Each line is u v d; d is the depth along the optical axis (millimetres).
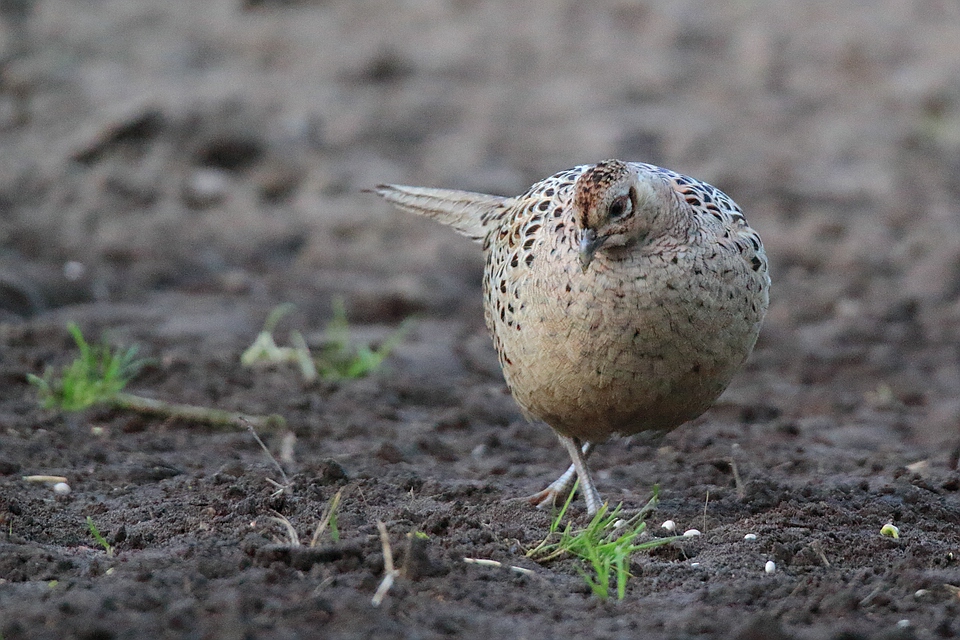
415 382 12484
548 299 8062
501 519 8562
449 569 7090
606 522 7922
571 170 9055
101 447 10039
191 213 18156
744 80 24641
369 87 23672
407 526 7820
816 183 20281
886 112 23281
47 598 6398
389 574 6750
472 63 25062
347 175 19656
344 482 9102
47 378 11531
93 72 22906
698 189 8492
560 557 7609
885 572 7352
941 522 8688
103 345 12648
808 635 6207
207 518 8219
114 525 8227
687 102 23547
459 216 10391
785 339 14852
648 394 8203
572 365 8133
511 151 20969
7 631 5871
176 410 10961
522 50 25797
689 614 6500
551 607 6734
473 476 9828
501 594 6844
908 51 25797
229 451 10141
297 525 7930
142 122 19953
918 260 17422
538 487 9508
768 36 26453
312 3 28188
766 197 19578
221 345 13266
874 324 15219
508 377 8781
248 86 22797
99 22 25875
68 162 19188
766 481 9328
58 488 8969
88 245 16422
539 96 23547
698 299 7961
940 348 14594
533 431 11328
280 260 17078
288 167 19859
